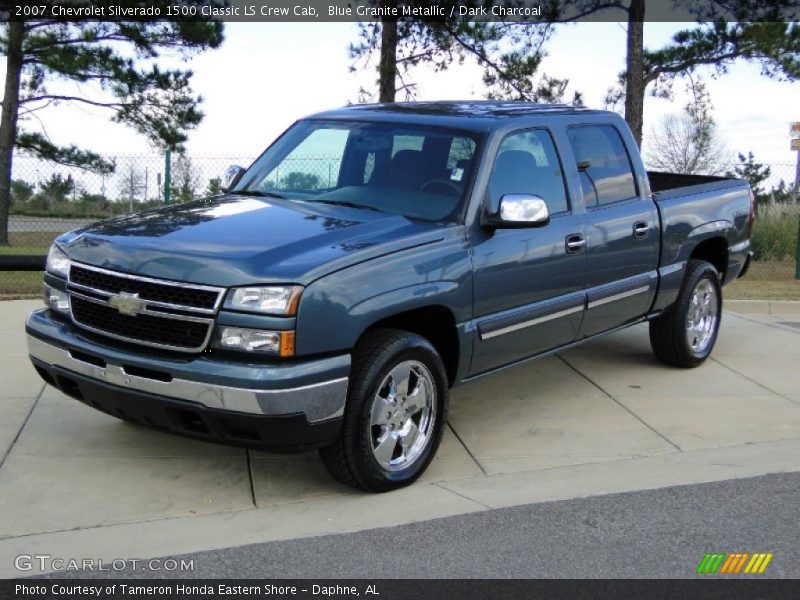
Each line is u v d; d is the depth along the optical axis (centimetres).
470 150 585
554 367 797
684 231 754
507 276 581
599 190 675
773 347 881
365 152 612
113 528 474
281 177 630
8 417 624
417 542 466
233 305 468
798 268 1353
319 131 645
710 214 788
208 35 2150
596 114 696
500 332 585
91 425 615
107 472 543
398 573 434
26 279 1161
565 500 523
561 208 635
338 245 503
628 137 720
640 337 904
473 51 1705
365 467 506
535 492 534
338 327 478
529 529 485
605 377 770
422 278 522
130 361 485
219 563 440
